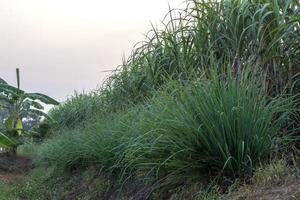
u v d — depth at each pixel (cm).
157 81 729
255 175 424
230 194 417
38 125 1939
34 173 1285
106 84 915
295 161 454
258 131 454
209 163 462
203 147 456
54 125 1814
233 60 555
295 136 490
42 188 1012
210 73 530
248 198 394
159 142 480
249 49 555
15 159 1633
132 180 637
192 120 457
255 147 451
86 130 895
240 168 447
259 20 550
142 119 548
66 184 907
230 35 598
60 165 1012
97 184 746
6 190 1071
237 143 448
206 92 470
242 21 581
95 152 765
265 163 450
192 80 533
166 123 472
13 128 1697
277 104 474
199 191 453
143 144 500
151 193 542
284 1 567
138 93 782
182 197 478
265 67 534
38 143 1880
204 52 627
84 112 1378
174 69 673
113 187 688
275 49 523
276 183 404
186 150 455
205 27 633
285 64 525
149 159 511
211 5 636
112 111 852
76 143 912
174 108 485
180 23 702
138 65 805
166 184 510
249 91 470
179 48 693
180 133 461
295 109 480
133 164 576
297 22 526
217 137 449
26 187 1067
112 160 692
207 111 453
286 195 373
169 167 489
